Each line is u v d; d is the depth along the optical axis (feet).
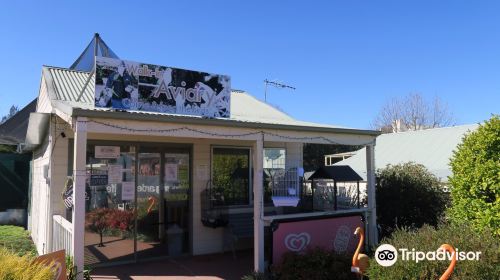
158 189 29.91
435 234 18.07
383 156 58.13
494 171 22.49
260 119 31.86
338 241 27.32
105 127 19.92
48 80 32.48
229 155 33.63
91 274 25.23
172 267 27.32
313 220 26.22
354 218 28.55
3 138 51.47
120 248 27.94
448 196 34.76
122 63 21.53
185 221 31.12
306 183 39.11
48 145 28.81
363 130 29.19
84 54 41.29
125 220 28.25
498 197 22.26
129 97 21.61
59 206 26.89
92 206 26.96
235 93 48.21
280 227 24.68
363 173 54.44
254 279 22.89
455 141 54.03
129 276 25.02
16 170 51.52
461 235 17.74
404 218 33.63
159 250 29.63
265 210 35.60
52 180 26.76
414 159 53.57
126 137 28.53
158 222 29.76
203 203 31.81
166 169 30.37
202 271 26.35
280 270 22.38
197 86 23.97
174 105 23.03
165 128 21.66
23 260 15.99
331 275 21.42
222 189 32.99
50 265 16.69
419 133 61.87
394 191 34.17
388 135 66.03
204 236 31.71
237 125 23.54
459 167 24.57
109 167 27.73
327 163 88.94
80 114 19.13
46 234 28.96
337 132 28.09
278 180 27.94
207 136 23.00
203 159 32.09
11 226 49.14
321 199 37.81
